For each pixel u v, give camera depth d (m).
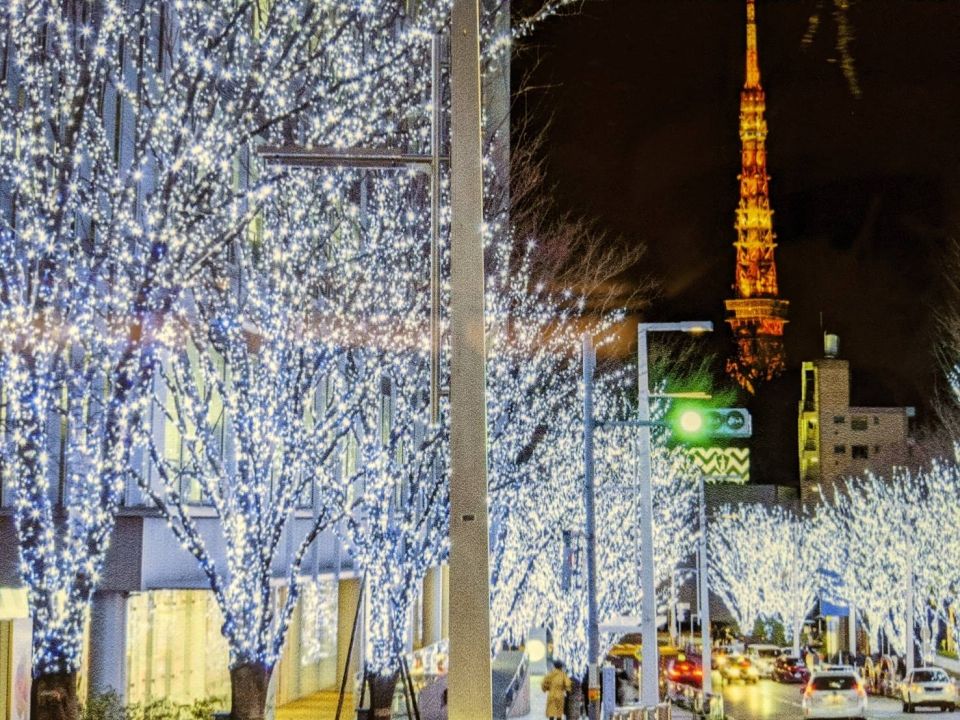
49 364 15.08
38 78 14.37
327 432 18.89
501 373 23.84
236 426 16.53
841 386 117.19
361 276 17.64
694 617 97.62
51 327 15.11
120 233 15.63
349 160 10.27
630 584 35.84
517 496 26.55
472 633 8.75
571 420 32.19
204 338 16.88
